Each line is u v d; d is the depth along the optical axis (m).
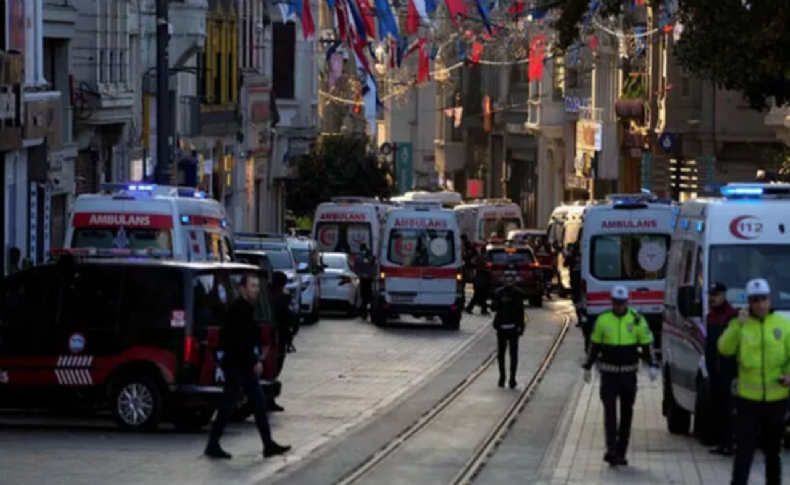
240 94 141.00
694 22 64.75
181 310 48.69
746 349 35.47
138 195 61.59
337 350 81.75
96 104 97.19
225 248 66.12
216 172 136.12
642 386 65.62
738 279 46.75
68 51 94.44
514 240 131.25
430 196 160.00
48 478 39.50
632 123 154.75
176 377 48.53
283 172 164.75
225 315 46.72
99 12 97.62
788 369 35.44
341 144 178.62
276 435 49.44
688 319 47.66
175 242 60.62
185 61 116.44
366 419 54.19
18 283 49.62
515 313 65.69
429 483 40.69
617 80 162.38
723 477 40.97
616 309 43.41
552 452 46.22
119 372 48.75
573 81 178.88
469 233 147.50
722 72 64.69
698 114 136.62
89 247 60.62
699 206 49.53
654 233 80.88
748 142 134.38
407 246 97.69
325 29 172.00
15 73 79.06
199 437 48.38
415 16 82.25
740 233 47.22
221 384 49.12
